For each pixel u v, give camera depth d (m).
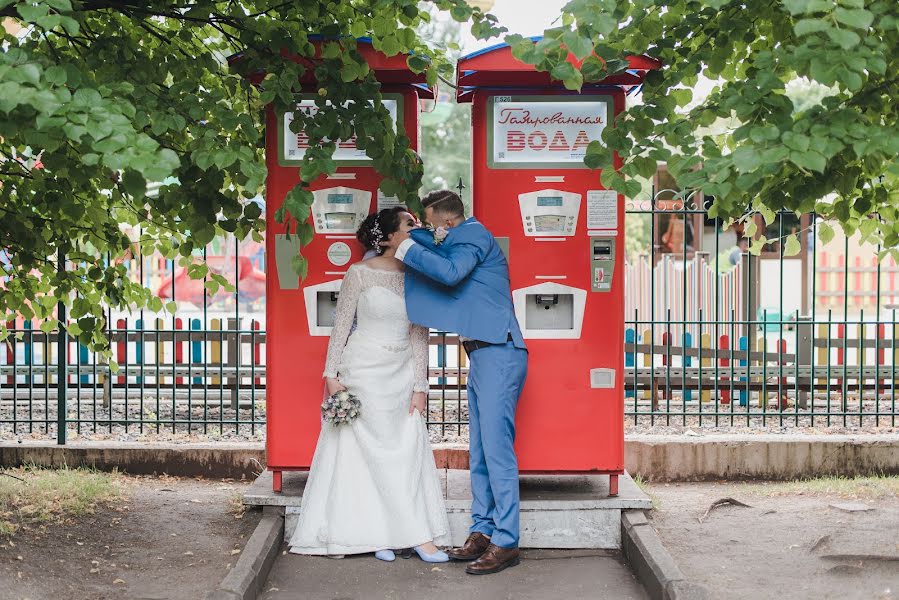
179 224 5.79
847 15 3.22
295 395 5.29
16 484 5.96
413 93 5.26
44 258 5.64
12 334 7.04
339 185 5.23
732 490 6.54
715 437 7.00
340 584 4.58
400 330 4.96
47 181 5.25
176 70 4.76
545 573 4.77
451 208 4.93
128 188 3.34
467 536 5.18
